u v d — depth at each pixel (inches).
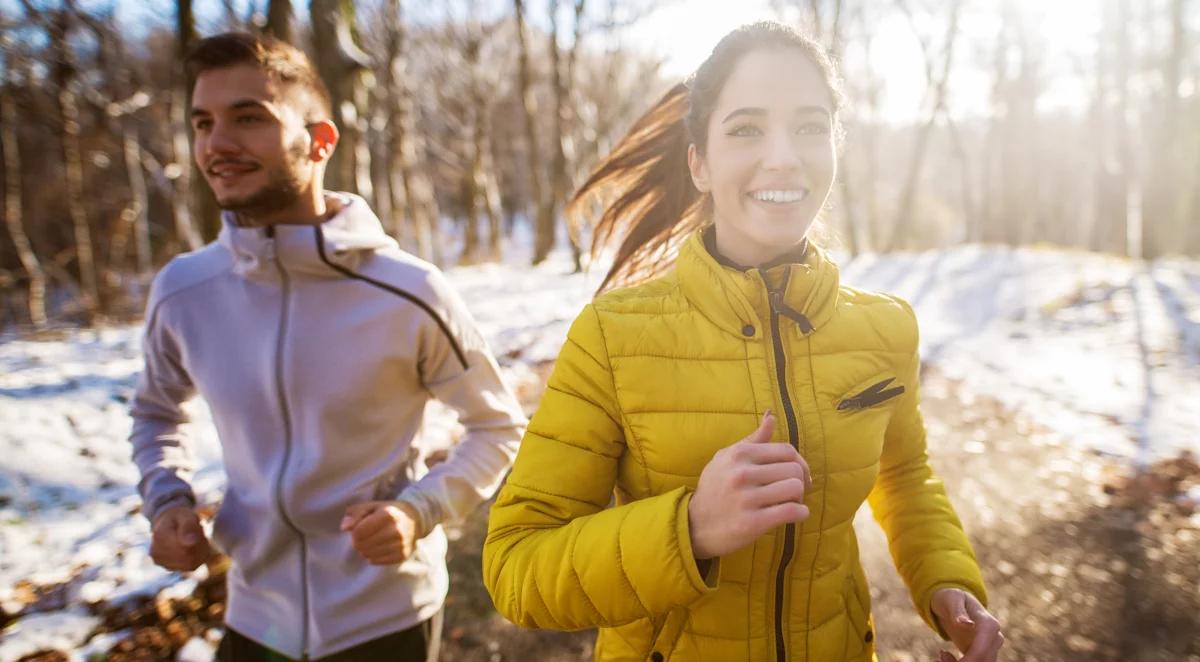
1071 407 252.5
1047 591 136.3
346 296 65.0
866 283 599.8
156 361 70.4
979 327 427.5
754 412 50.6
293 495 63.1
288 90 62.6
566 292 545.0
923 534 60.2
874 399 53.1
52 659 111.7
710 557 42.5
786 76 49.4
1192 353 316.2
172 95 721.6
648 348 51.8
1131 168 855.1
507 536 50.8
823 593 53.2
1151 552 147.9
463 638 123.8
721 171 51.4
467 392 70.1
